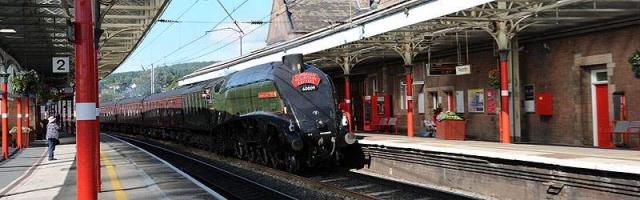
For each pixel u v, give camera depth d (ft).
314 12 146.20
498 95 64.18
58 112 180.14
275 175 49.06
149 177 42.27
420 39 60.39
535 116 60.34
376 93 90.63
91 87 21.01
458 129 54.24
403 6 48.26
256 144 56.29
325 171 52.49
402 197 36.96
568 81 55.83
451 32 55.36
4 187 38.50
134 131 131.75
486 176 37.19
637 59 44.37
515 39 58.29
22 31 71.82
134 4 68.39
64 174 45.83
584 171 29.76
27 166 53.31
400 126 83.61
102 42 81.87
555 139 57.72
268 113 51.57
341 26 59.82
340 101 104.01
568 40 55.67
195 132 80.28
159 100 100.42
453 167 40.47
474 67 68.54
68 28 20.66
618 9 44.37
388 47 64.64
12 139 83.76
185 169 55.52
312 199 36.86
